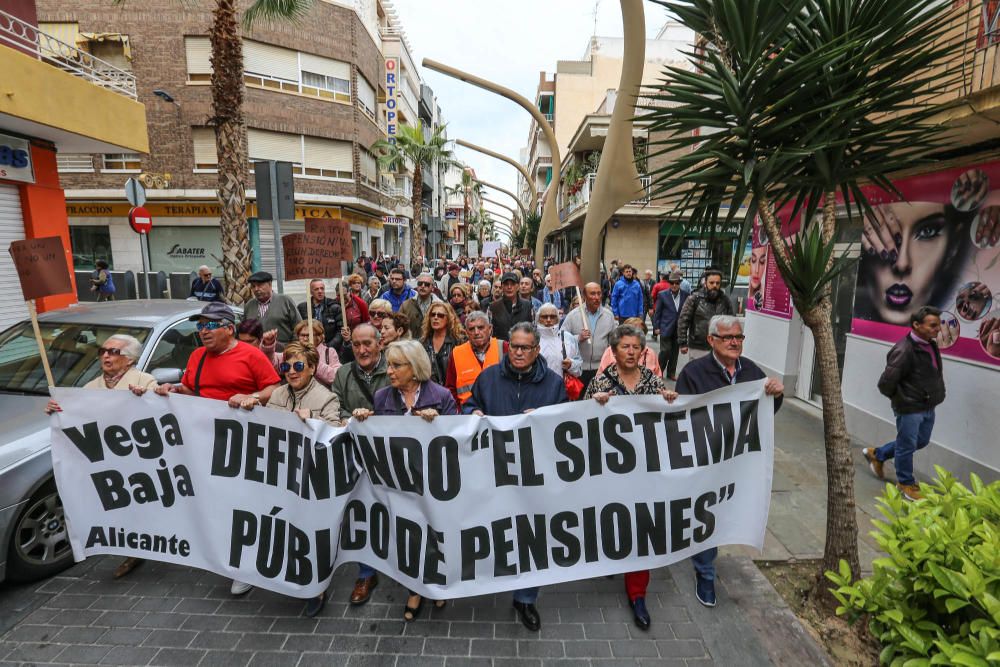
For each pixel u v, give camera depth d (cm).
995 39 352
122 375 345
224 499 312
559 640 289
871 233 569
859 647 280
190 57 2012
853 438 590
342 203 2420
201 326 347
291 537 303
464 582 296
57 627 296
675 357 884
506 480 298
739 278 2058
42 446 333
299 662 272
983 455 433
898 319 534
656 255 2153
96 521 325
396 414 315
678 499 306
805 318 302
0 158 822
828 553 309
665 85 307
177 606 315
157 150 2028
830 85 281
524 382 319
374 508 305
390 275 802
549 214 1508
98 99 919
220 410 314
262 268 2238
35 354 416
